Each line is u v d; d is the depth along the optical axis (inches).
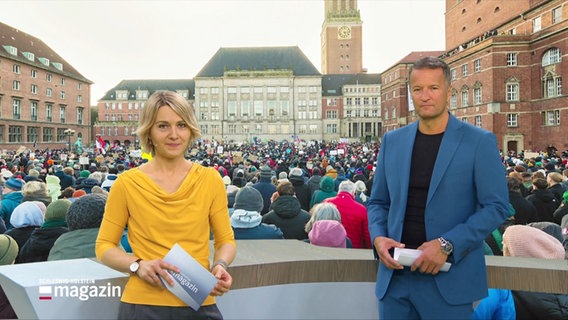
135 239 91.4
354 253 132.5
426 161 107.7
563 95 1847.9
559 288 110.8
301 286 123.2
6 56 2792.8
